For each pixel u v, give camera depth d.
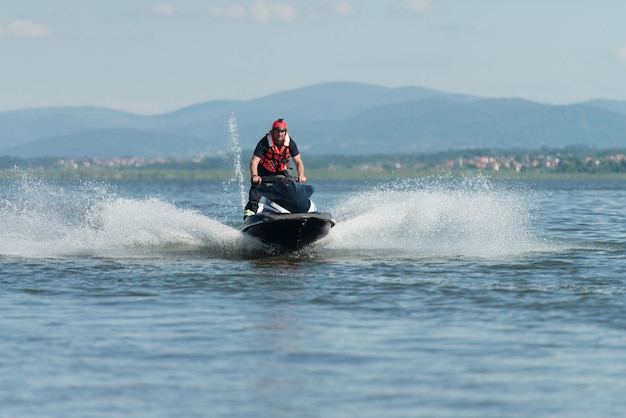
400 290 38.38
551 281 40.69
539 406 22.16
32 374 24.89
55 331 30.27
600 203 136.75
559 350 27.47
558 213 102.50
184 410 21.88
